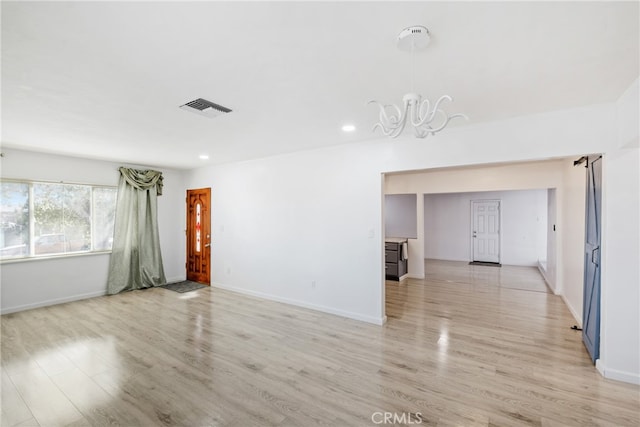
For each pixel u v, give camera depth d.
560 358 3.02
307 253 4.66
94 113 2.84
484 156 3.21
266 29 1.57
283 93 2.41
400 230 8.90
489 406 2.29
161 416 2.20
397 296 5.32
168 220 6.40
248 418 2.18
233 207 5.66
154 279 6.02
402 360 3.00
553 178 5.49
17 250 4.50
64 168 4.91
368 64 1.96
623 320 2.58
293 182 4.80
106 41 1.67
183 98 2.50
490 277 6.90
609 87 2.32
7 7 1.37
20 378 2.70
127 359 3.03
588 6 1.39
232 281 5.71
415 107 1.74
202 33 1.60
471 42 1.70
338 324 3.99
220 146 4.28
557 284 5.41
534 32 1.60
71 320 4.12
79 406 2.31
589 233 3.25
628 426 2.06
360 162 4.12
